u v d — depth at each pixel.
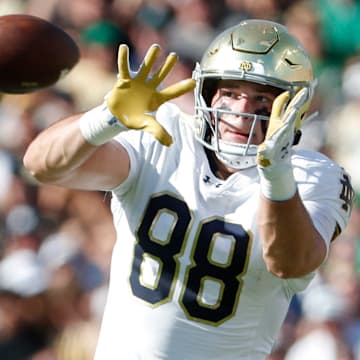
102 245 26.45
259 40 12.56
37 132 28.84
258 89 12.42
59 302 25.33
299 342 24.06
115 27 30.91
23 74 12.34
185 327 12.53
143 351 12.59
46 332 25.33
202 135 12.71
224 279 12.49
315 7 31.39
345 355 23.77
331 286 24.88
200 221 12.56
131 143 12.80
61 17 31.66
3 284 25.81
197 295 12.52
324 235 12.34
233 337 12.65
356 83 29.47
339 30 30.81
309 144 27.91
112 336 12.79
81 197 27.12
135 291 12.70
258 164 11.29
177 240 12.57
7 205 27.48
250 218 12.51
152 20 30.97
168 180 12.73
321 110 29.02
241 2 31.69
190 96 26.81
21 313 25.38
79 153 11.73
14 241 26.80
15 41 12.29
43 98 29.27
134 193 12.78
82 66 29.86
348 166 27.48
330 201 12.60
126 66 11.38
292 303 24.77
